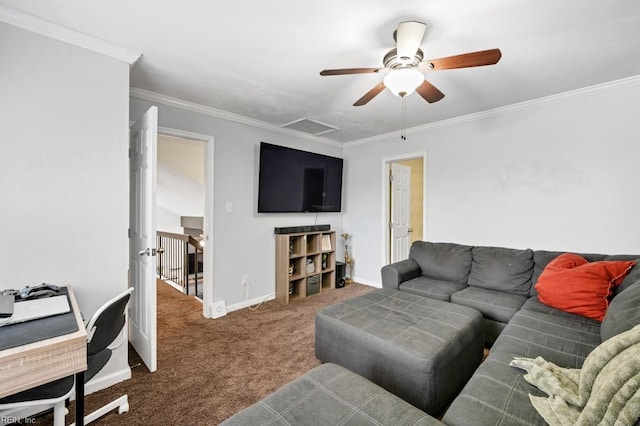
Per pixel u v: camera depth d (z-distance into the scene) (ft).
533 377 3.87
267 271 12.00
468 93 8.66
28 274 5.28
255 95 8.93
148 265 6.64
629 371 2.71
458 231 11.09
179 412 5.30
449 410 3.57
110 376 6.10
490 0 4.77
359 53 6.53
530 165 9.38
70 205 5.70
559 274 6.79
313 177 13.30
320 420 3.33
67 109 5.66
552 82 7.91
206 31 5.74
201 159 14.89
